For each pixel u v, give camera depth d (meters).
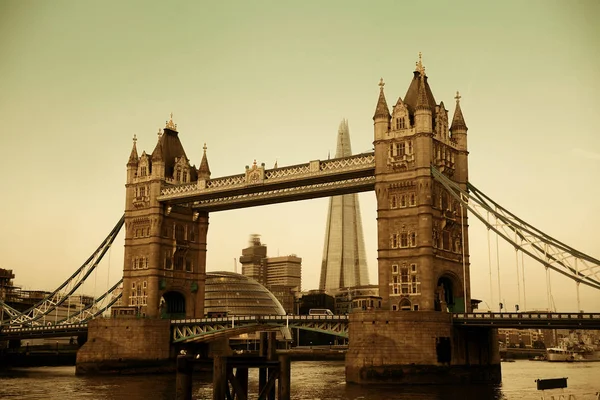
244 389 59.41
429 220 100.69
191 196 128.25
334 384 101.19
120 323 123.12
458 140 111.75
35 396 86.38
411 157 103.50
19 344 172.75
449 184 102.50
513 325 92.56
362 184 113.12
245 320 118.50
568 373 138.38
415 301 99.88
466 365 98.25
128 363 121.62
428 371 93.31
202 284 139.50
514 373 137.75
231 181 123.62
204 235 141.12
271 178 118.44
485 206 101.81
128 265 135.12
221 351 143.88
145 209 134.50
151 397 85.00
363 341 94.50
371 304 101.31
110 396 86.25
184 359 54.62
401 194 104.12
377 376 92.50
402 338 93.50
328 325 109.06
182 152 143.12
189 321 126.81
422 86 104.88
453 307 106.31
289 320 112.50
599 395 71.62
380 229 104.56
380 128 106.94
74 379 111.19
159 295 130.75
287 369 55.97
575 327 88.62
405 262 101.94
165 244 133.62
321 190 118.75
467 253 109.88
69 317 145.88
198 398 82.50
